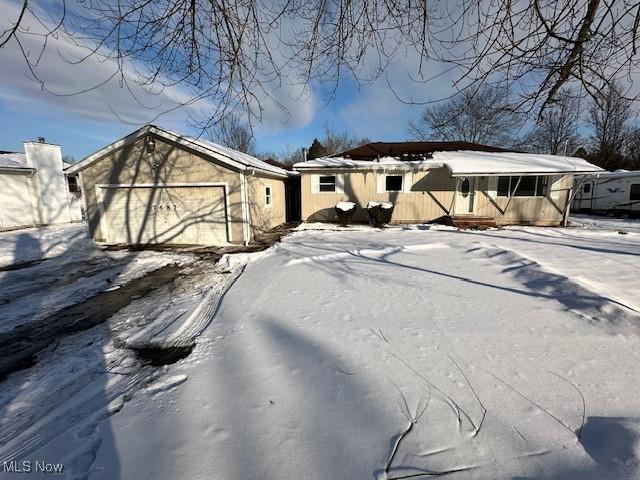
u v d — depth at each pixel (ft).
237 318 14.34
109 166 34.19
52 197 51.83
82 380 10.19
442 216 45.70
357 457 6.64
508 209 45.19
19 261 27.45
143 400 8.93
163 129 31.94
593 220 54.08
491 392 8.71
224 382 9.52
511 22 8.98
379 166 44.78
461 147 56.24
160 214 34.42
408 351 10.98
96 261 27.37
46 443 7.54
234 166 32.04
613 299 14.60
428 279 19.54
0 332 13.91
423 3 9.04
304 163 47.06
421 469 6.31
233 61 9.74
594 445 6.77
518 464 6.37
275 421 7.78
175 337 12.98
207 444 7.14
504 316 13.85
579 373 9.58
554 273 18.70
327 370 9.93
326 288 18.13
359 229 41.78
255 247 32.63
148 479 6.30
